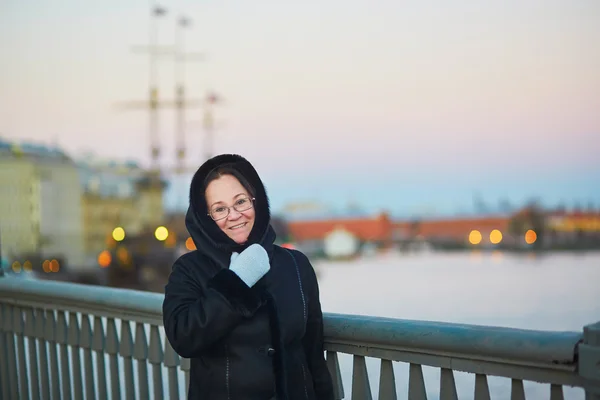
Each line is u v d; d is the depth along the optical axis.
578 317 18.81
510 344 1.84
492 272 44.53
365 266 60.31
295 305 2.19
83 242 54.94
